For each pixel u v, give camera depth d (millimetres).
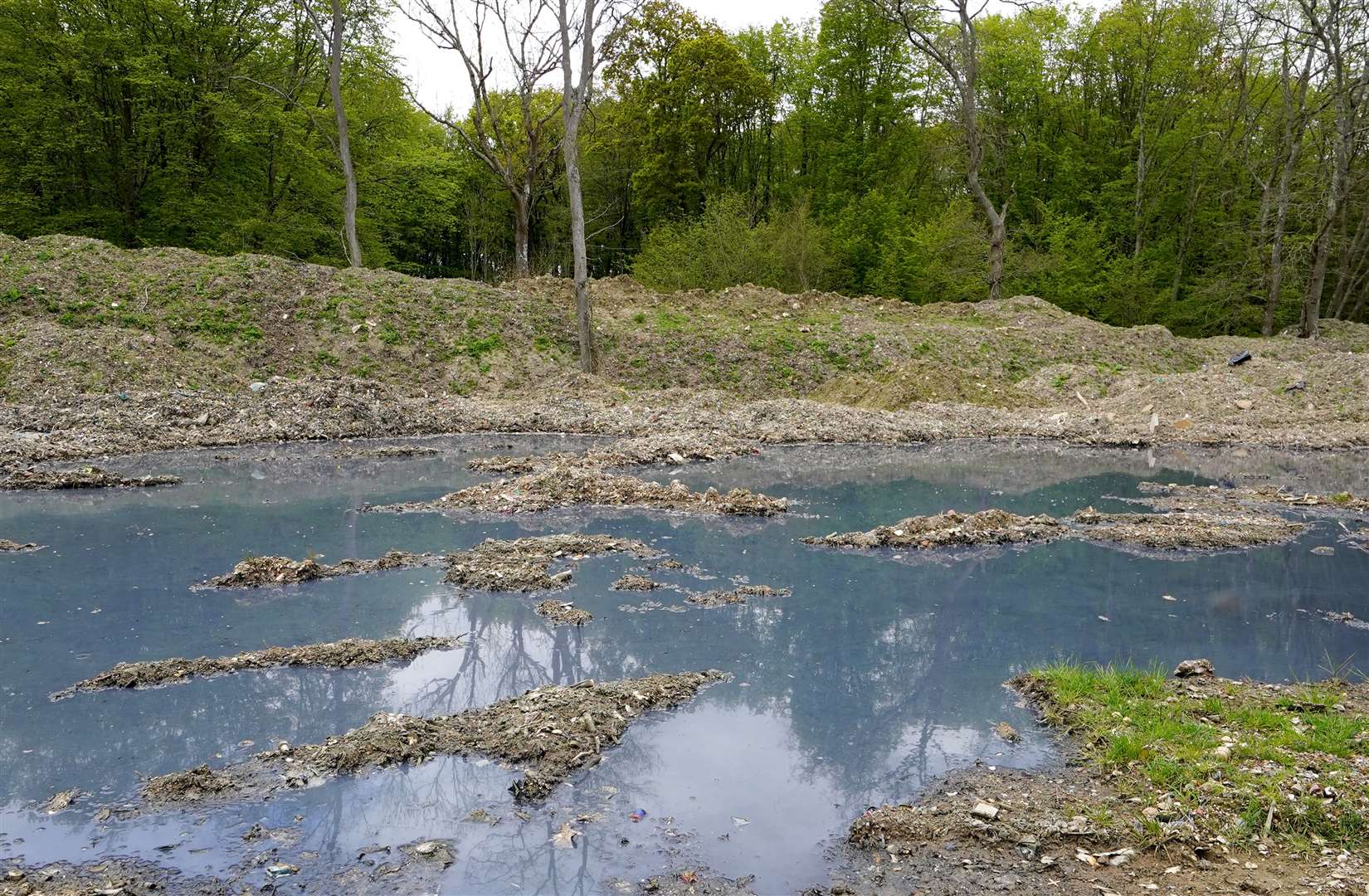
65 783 4789
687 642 6969
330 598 7910
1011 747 5289
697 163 41219
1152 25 37062
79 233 27562
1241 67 33438
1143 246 38500
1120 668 6484
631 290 27891
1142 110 37000
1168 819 4320
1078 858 4074
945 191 44375
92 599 7789
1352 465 16031
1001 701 5949
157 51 27281
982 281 34938
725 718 5684
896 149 38875
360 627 7180
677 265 33188
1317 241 31219
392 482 13125
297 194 32625
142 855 4148
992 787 4781
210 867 4055
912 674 6387
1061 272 34906
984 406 21875
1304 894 3732
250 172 31375
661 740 5367
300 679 6195
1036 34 41250
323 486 12781
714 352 23703
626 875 4012
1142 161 36625
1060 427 19453
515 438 17609
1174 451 17516
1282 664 6574
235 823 4418
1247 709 5562
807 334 24641
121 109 28281
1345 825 4180
